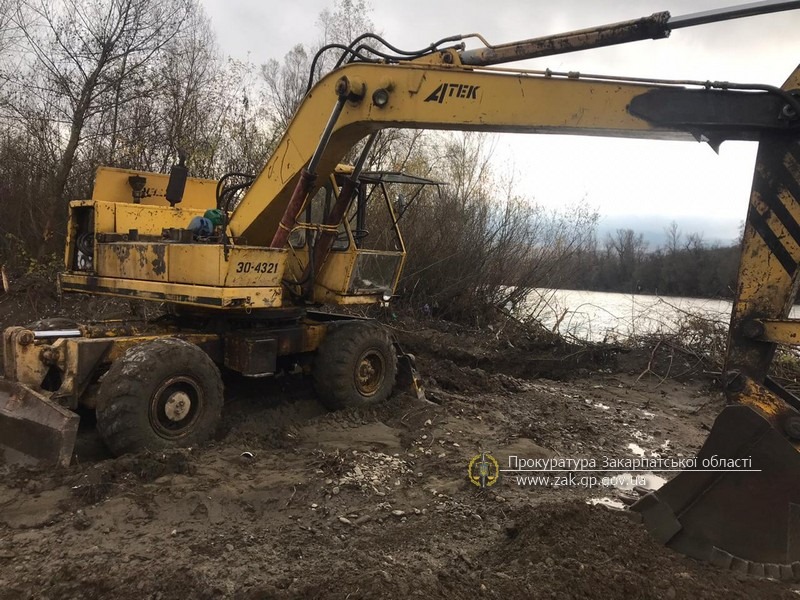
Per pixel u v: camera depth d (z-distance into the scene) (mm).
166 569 3102
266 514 3941
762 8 3334
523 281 13805
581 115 3959
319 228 6160
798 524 3135
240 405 6336
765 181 3383
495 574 3104
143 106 14234
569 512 3502
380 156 15102
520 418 6598
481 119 4379
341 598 2793
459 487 4488
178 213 6680
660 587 2961
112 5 13547
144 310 8664
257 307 5383
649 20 3672
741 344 3438
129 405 4617
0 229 13844
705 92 3533
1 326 10961
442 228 13695
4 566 3178
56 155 13766
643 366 9961
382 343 6691
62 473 4246
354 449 5168
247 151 14898
